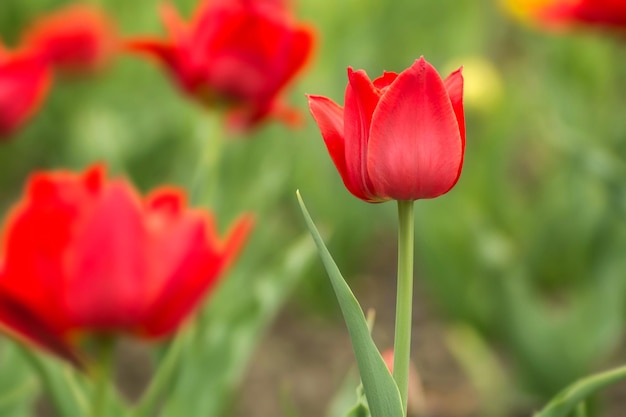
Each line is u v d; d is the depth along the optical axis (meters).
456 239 2.42
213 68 1.42
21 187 3.11
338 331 2.69
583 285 2.15
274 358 2.54
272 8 1.42
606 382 0.90
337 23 3.15
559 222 2.65
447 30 3.78
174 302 1.07
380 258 3.08
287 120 1.49
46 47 2.31
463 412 2.25
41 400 2.22
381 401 0.88
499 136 2.66
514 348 2.11
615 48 2.89
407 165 0.87
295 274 1.38
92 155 2.48
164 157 2.81
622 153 2.13
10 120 1.48
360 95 0.88
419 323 2.73
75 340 1.07
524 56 4.07
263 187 1.99
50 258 1.03
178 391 1.29
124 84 3.15
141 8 3.23
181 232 1.06
